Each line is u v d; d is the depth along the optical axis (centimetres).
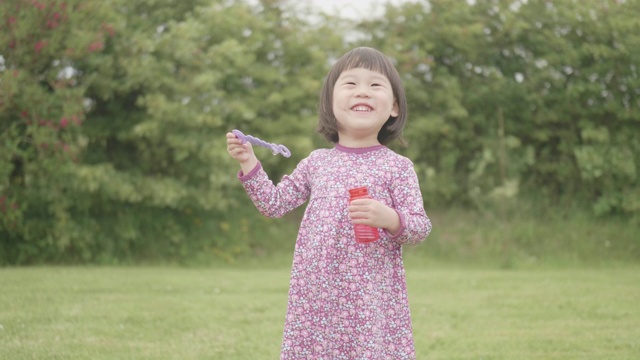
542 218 1161
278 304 577
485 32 1225
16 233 988
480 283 754
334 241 246
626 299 618
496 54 1238
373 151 262
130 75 1014
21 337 418
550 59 1170
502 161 1162
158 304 556
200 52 1077
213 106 1060
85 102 1045
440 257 1097
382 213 233
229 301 588
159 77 1032
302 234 254
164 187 1033
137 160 1097
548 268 1025
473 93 1199
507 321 511
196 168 1080
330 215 249
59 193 967
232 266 1077
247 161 257
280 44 1223
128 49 1031
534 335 457
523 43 1220
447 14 1207
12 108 918
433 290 692
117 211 1059
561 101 1179
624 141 1155
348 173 256
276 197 261
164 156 1077
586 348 417
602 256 1063
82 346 400
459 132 1203
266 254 1124
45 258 1007
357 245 246
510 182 1126
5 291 598
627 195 1128
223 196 1117
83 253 1011
